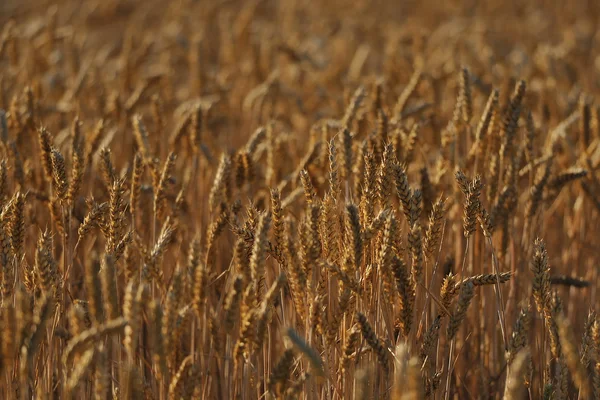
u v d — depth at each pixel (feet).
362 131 20.95
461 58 36.91
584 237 20.48
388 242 11.57
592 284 19.70
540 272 12.20
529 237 18.10
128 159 23.67
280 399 11.10
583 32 54.08
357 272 12.54
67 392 9.63
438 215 12.21
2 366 9.81
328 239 12.44
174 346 10.82
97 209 13.21
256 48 34.65
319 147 18.22
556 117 27.27
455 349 17.39
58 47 39.91
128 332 9.85
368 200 12.51
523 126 20.01
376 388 13.01
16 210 12.41
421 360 12.69
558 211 22.68
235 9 64.59
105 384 9.72
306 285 11.99
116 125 24.70
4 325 9.60
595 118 21.72
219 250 18.65
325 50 49.16
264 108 28.89
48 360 13.01
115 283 9.94
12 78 29.30
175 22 53.01
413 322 12.22
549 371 13.74
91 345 10.00
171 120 30.60
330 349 12.92
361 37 56.39
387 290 11.98
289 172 22.25
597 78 38.45
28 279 12.50
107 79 34.99
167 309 10.40
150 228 18.84
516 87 16.96
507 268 18.21
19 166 16.47
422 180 16.46
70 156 17.94
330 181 12.89
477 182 12.52
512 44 53.16
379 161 15.26
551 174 17.83
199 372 12.10
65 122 26.50
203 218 18.66
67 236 14.67
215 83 32.27
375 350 11.44
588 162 19.81
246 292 11.00
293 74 37.17
